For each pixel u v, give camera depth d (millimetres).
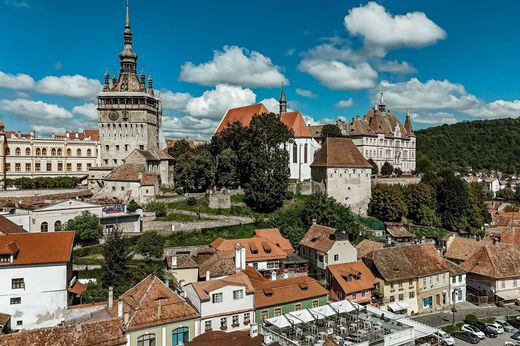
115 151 141500
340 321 58000
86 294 68688
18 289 63031
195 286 58750
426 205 137125
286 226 109938
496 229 143250
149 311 52594
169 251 93938
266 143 130250
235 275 63312
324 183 133750
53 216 93625
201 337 50531
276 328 55812
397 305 76625
